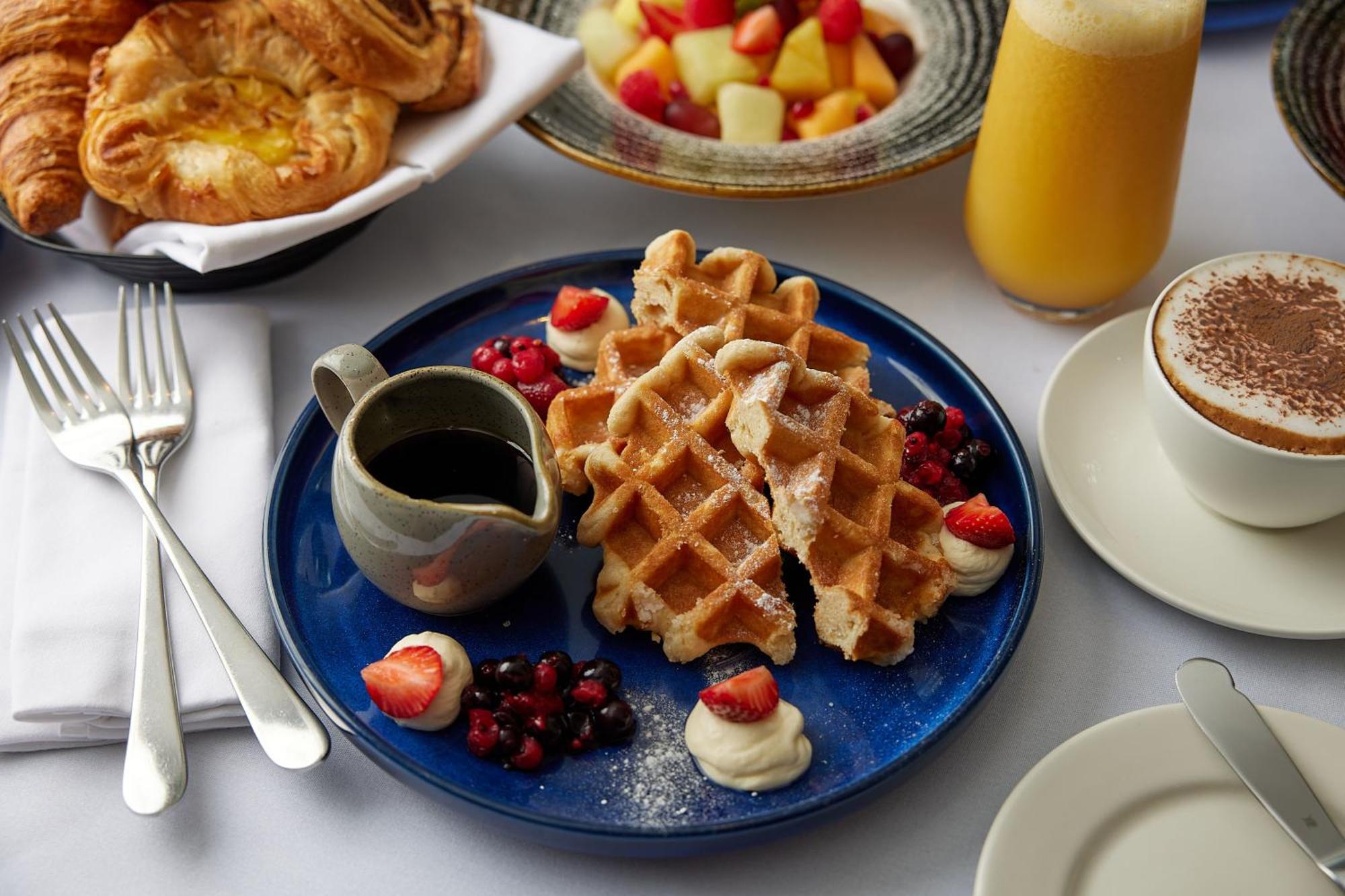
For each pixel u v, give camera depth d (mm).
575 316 668
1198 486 617
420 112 729
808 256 735
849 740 578
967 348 703
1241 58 810
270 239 674
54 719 579
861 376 652
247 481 641
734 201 760
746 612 596
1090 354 672
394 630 604
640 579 597
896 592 605
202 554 619
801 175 701
